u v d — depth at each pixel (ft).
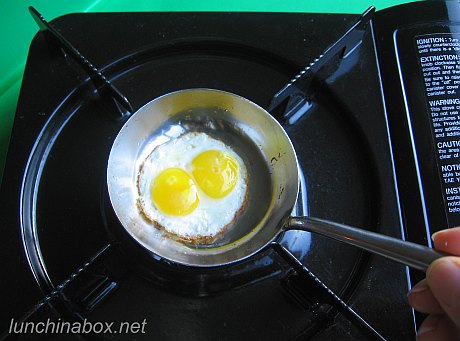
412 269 0.63
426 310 0.52
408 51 0.74
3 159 0.79
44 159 0.68
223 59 0.76
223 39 0.75
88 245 0.63
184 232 0.67
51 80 0.71
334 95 0.73
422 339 0.53
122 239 0.63
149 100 0.73
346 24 0.77
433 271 0.41
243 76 0.75
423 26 0.76
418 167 0.68
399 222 0.66
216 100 0.67
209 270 0.63
